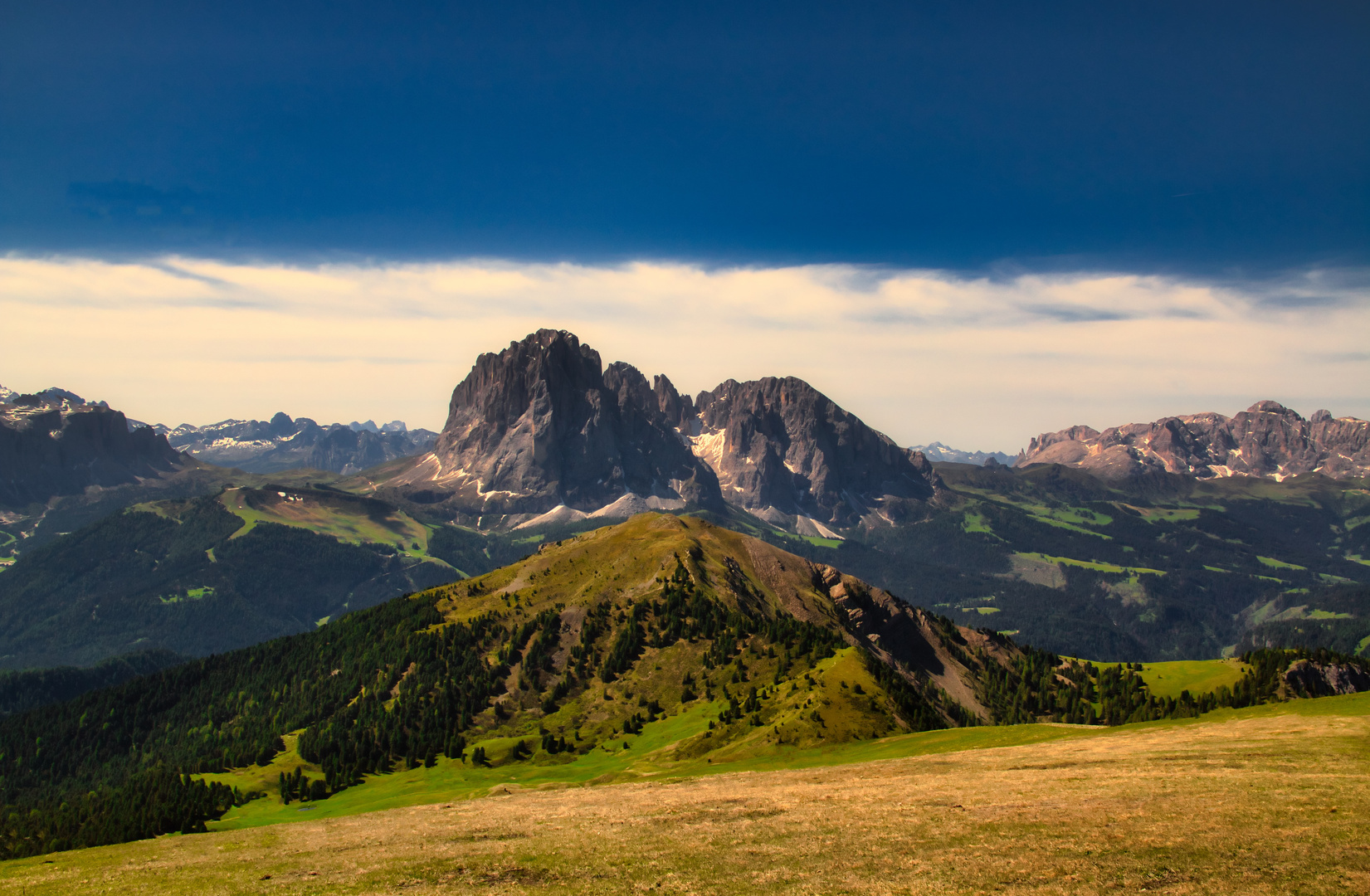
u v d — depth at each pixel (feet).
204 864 266.36
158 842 318.86
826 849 232.32
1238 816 224.74
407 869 239.71
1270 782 257.14
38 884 252.62
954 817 252.62
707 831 263.49
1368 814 217.15
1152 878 188.75
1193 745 342.44
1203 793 252.42
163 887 238.48
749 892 202.08
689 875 217.97
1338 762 276.62
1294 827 212.23
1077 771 312.71
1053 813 246.68
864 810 275.39
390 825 325.83
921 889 194.08
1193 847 204.54
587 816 306.96
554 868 231.91
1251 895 176.04
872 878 205.26
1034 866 201.98
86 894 237.86
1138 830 221.66
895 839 235.81
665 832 266.77
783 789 343.67
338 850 275.59
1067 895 183.42
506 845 262.88
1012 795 277.64
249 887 232.53
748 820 276.00
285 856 272.31
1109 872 193.98
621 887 212.23
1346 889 176.04
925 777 339.77
